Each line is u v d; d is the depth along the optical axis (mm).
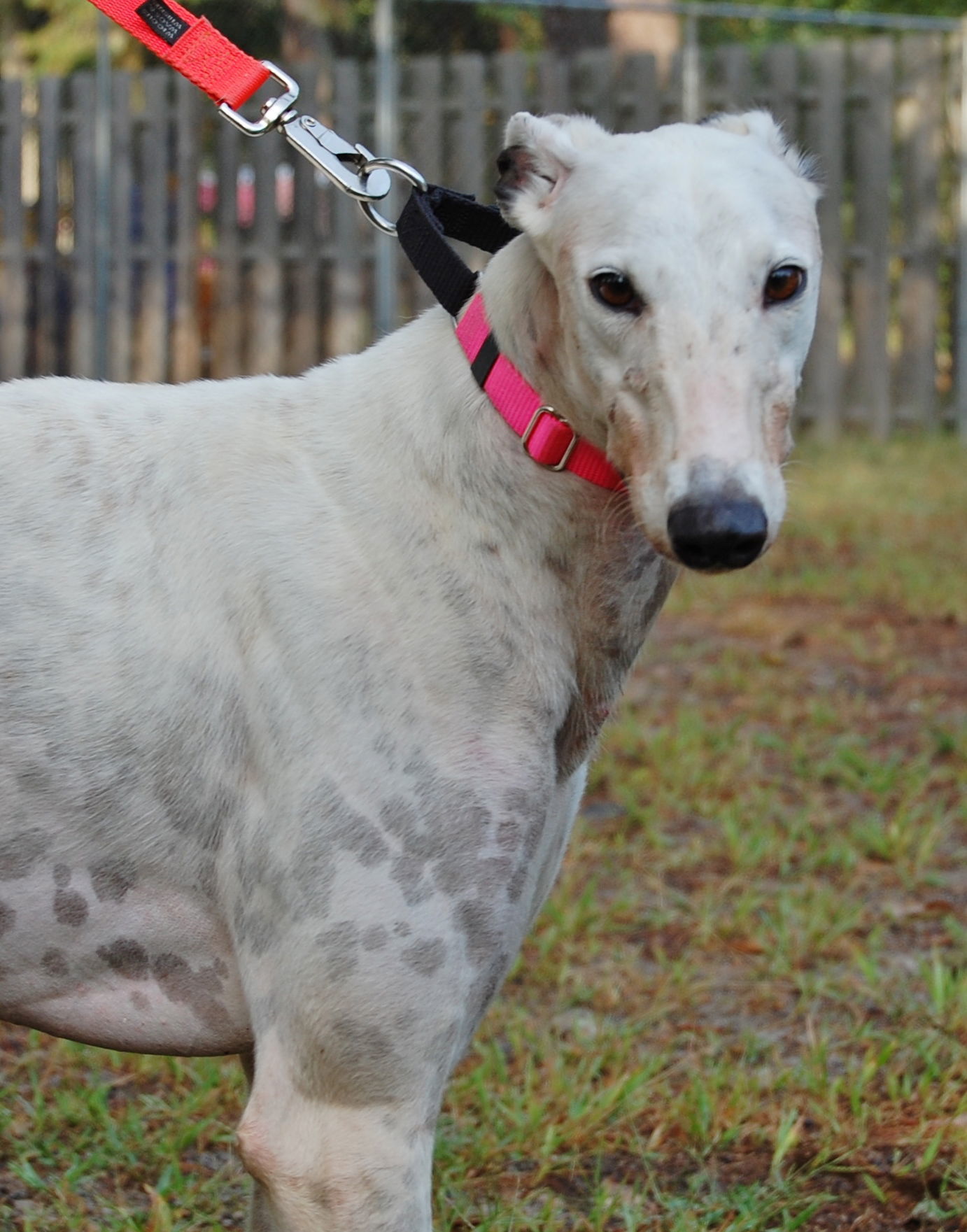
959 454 12953
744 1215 3480
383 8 12469
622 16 15312
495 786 2539
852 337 13844
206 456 2693
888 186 13562
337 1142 2498
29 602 2574
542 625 2602
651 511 2367
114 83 13789
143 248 13984
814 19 13109
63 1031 2719
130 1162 3650
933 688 7488
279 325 13891
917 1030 4309
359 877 2477
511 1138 3764
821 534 10328
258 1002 2559
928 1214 3531
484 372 2629
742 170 2451
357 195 3033
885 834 5746
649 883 5328
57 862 2588
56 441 2699
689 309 2371
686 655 7973
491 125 13547
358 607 2551
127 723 2551
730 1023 4469
